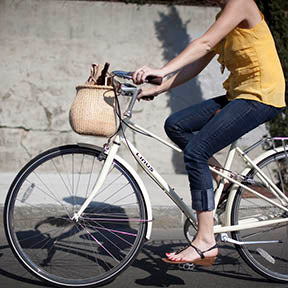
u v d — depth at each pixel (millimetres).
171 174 6223
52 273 2971
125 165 2865
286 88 5137
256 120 2703
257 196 2961
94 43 6188
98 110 2633
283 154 2988
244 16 2607
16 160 6199
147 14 6207
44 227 3984
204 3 6223
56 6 6129
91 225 3047
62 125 6227
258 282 2979
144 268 3189
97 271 3037
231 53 2736
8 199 2826
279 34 5094
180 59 2605
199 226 2795
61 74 6191
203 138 2703
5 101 6156
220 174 2889
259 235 3162
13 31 6117
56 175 5812
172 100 6238
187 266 2812
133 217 4047
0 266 3168
